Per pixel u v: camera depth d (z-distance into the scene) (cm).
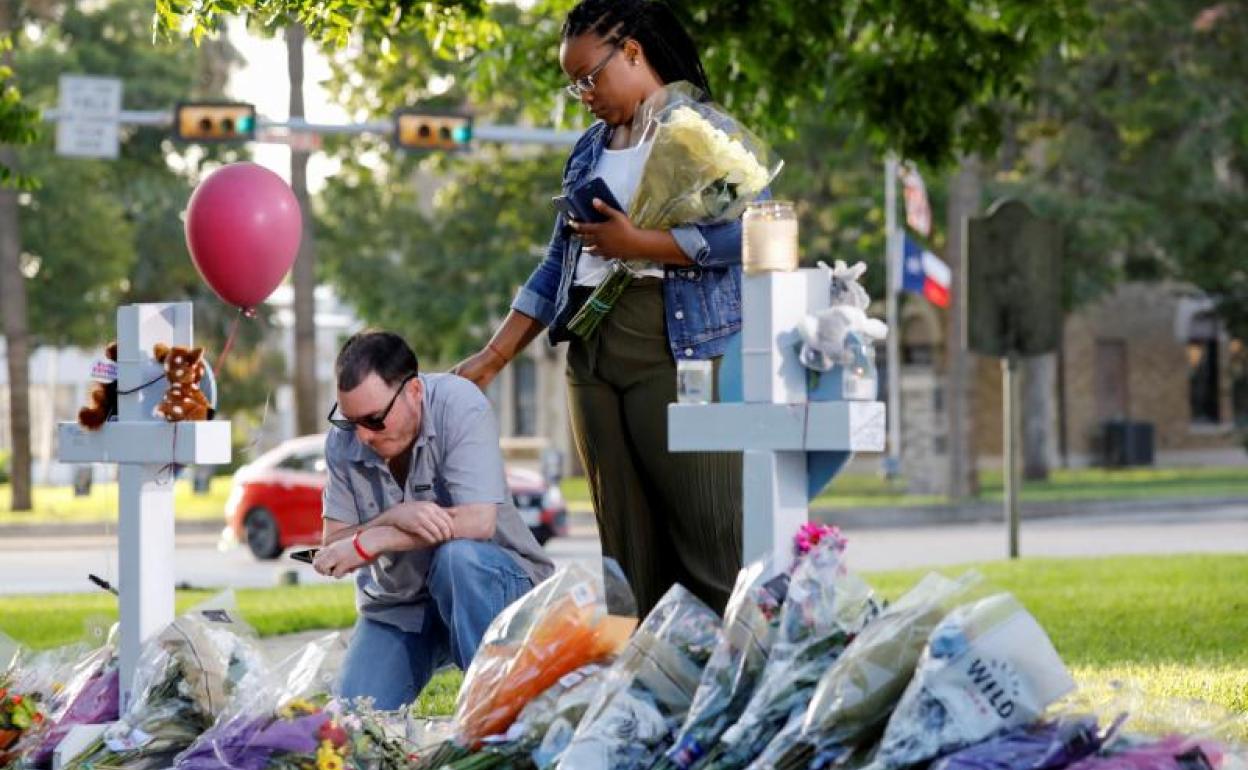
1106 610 1184
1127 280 3991
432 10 1281
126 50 4741
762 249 447
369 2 1094
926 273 3014
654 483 580
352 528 596
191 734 528
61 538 2933
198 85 4847
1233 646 980
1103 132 3722
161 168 4962
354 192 3772
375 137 3669
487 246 3747
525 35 1453
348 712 507
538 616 488
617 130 576
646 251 542
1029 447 4047
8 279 3569
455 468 580
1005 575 1512
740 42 1309
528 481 2369
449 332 3819
